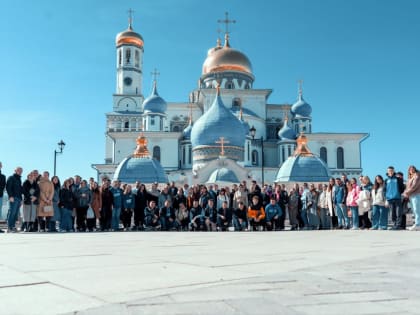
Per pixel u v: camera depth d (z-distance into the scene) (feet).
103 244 37.76
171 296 14.85
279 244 36.68
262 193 75.66
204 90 240.73
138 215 73.05
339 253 28.63
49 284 17.42
